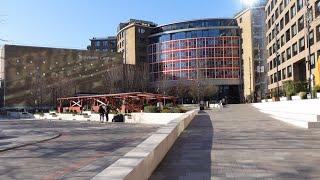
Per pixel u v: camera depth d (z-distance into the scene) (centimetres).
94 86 10931
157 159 1048
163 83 11538
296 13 5991
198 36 11925
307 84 4728
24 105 9862
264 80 10306
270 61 8131
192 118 3055
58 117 5991
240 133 1920
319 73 3859
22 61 10038
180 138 1720
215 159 1166
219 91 11656
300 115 2628
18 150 1842
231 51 11775
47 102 9594
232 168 1027
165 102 6438
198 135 1848
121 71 10419
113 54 11381
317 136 1722
